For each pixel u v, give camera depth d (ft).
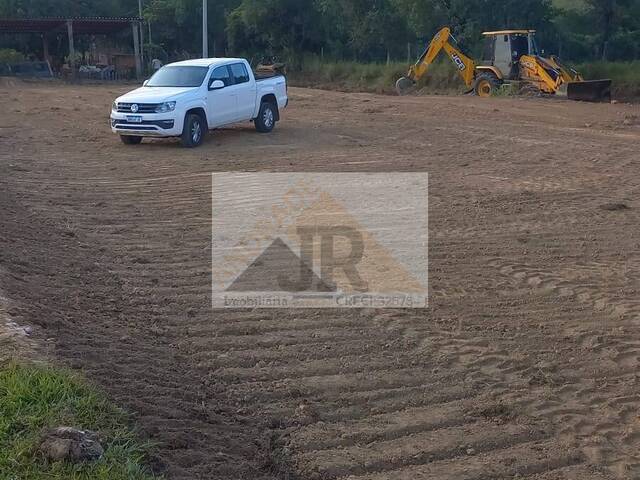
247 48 174.19
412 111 79.92
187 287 25.49
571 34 148.97
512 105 85.56
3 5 175.22
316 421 17.15
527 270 27.71
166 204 37.42
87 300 23.68
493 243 30.99
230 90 59.57
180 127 55.16
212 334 21.70
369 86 134.21
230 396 18.16
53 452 13.14
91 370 18.26
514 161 49.98
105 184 42.27
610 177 44.57
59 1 187.42
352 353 20.68
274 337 21.59
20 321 20.40
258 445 15.96
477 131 64.28
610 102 91.81
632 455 16.03
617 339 21.84
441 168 47.37
